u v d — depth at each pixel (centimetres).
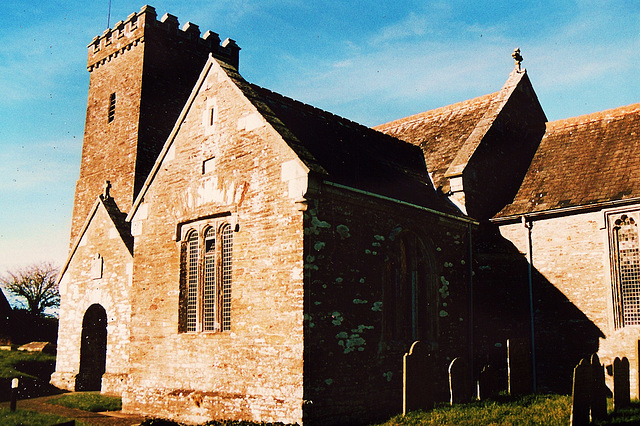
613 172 1764
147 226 1723
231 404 1353
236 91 1521
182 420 1468
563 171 1902
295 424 1210
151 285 1673
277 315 1302
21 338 3903
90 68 3100
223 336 1426
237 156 1484
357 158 1612
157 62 2847
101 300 2138
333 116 1769
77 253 2286
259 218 1391
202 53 3064
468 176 1830
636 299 1616
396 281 1505
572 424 1113
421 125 2341
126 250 2069
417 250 1600
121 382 1969
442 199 1816
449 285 1658
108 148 2867
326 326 1293
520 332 1764
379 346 1405
